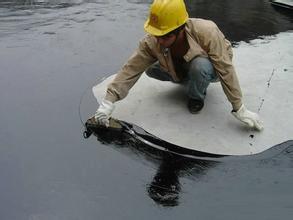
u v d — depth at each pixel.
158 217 2.36
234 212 2.39
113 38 4.16
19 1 4.89
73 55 3.89
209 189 2.54
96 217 2.36
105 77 3.58
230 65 2.73
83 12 4.66
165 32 2.62
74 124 3.05
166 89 3.35
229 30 4.31
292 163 2.71
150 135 2.92
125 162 2.73
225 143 2.84
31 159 2.76
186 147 2.82
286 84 3.41
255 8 4.83
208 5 4.86
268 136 2.90
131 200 2.47
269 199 2.47
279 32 4.30
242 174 2.64
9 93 3.38
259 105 3.17
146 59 2.85
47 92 3.39
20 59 3.82
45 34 4.21
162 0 2.61
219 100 3.21
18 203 2.45
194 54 2.76
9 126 3.04
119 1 4.95
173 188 2.55
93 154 2.80
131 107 3.15
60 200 2.46
